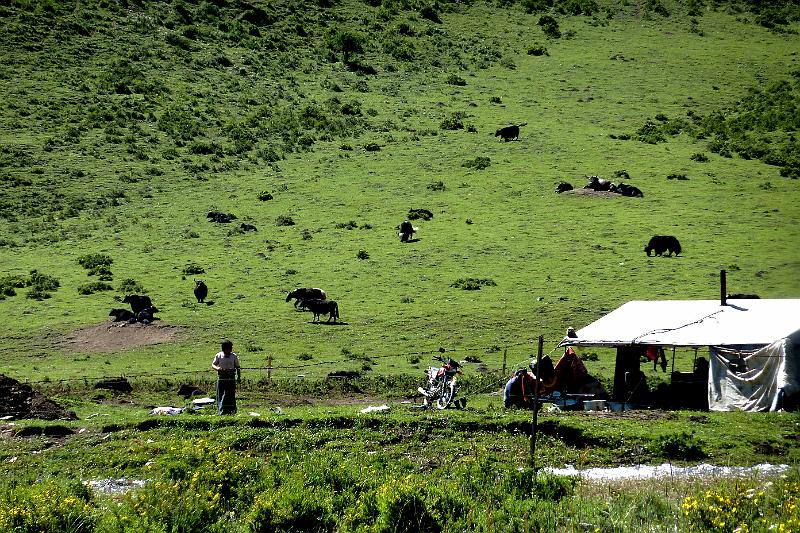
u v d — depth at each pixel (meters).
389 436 26.11
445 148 123.12
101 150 118.38
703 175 110.19
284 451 25.06
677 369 48.75
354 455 24.42
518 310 65.50
